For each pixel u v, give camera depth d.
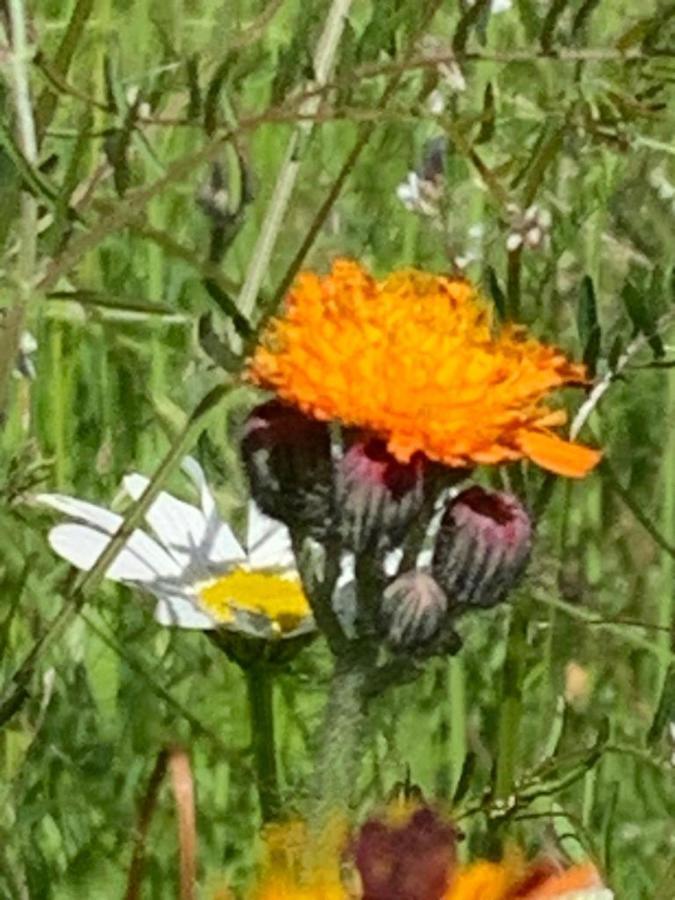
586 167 0.20
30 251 0.16
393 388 0.13
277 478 0.14
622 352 0.18
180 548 0.18
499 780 0.17
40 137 0.16
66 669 0.19
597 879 0.13
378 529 0.13
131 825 0.18
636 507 0.19
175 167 0.16
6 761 0.18
